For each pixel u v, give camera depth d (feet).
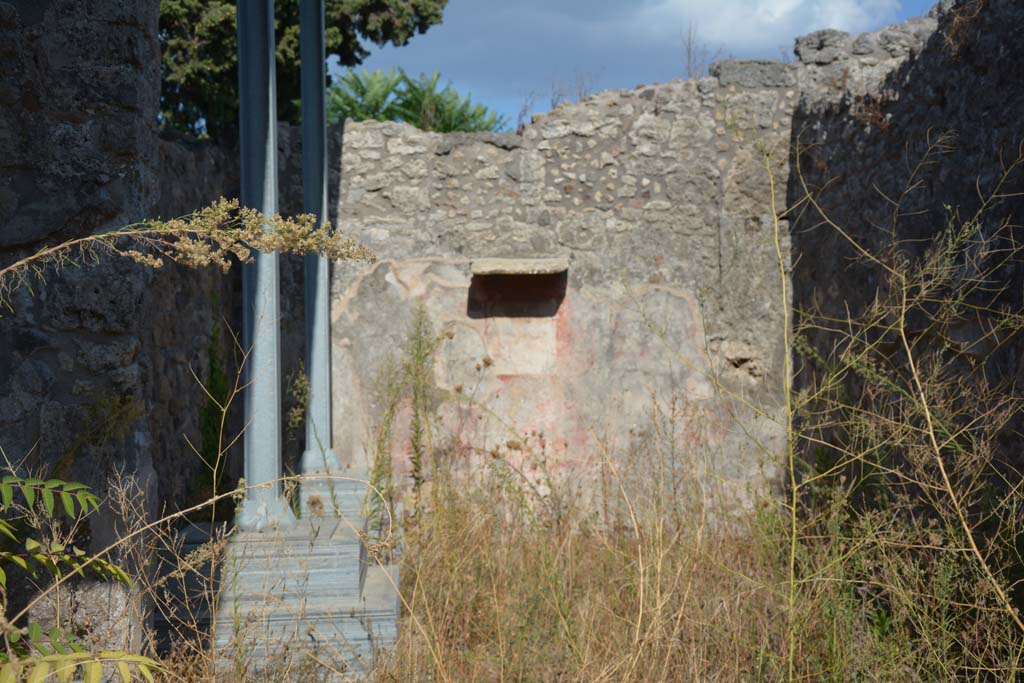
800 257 19.62
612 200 21.80
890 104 15.93
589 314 21.58
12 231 8.67
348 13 34.12
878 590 13.25
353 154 21.70
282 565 11.82
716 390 21.39
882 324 15.52
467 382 21.42
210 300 19.79
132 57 8.85
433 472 16.89
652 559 12.26
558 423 21.43
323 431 18.49
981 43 12.61
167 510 16.07
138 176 8.95
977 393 12.24
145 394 9.34
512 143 21.86
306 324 18.65
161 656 9.92
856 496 15.26
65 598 8.36
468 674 10.64
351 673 10.61
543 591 12.44
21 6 8.70
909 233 14.92
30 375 8.70
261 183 12.44
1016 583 9.92
